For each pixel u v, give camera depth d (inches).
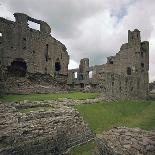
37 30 2213.3
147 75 2751.0
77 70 3041.3
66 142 1169.4
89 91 2332.7
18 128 983.0
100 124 1487.5
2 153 879.1
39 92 2021.4
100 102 1936.5
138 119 1675.7
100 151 776.3
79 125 1305.4
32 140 996.6
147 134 629.9
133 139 601.9
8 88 1854.1
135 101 2320.4
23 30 2071.9
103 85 2143.2
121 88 2278.5
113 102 2071.9
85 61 2952.8
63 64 2507.4
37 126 1055.0
